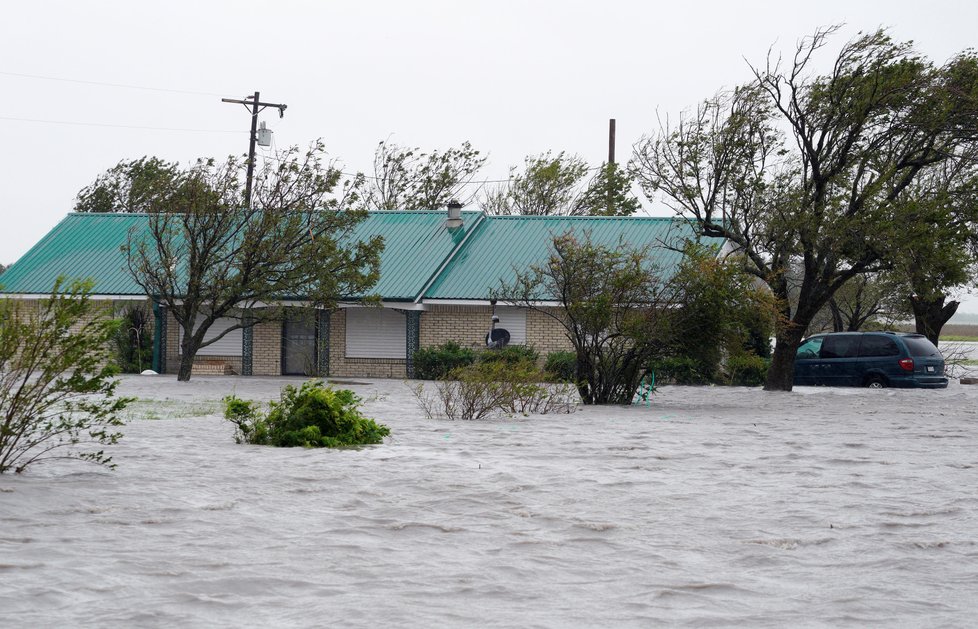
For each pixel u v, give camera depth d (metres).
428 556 13.88
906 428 35.09
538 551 14.30
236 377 70.19
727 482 20.86
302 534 15.15
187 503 17.45
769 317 48.28
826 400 51.53
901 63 56.81
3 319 19.80
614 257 49.56
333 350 73.62
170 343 74.94
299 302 71.31
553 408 41.88
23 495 17.45
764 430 33.72
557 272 51.06
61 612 10.84
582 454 25.72
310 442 26.73
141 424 31.75
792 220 56.41
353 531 15.44
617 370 48.25
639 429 33.44
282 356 74.38
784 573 13.24
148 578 12.34
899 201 58.47
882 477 21.91
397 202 121.44
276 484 19.81
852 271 58.34
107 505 17.03
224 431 30.02
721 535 15.53
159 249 63.00
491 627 10.62
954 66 57.78
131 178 124.94
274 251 62.59
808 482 20.98
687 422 36.84
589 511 17.36
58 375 20.50
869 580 12.91
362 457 24.41
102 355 20.41
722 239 72.56
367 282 65.00
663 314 47.34
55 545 13.98
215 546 14.19
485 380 38.59
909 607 11.68
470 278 72.88
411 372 71.38
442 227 78.88
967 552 14.55
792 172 59.22
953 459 25.44
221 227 62.88
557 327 70.69
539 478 21.06
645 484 20.41
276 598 11.59
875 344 65.38
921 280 57.56
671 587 12.40
